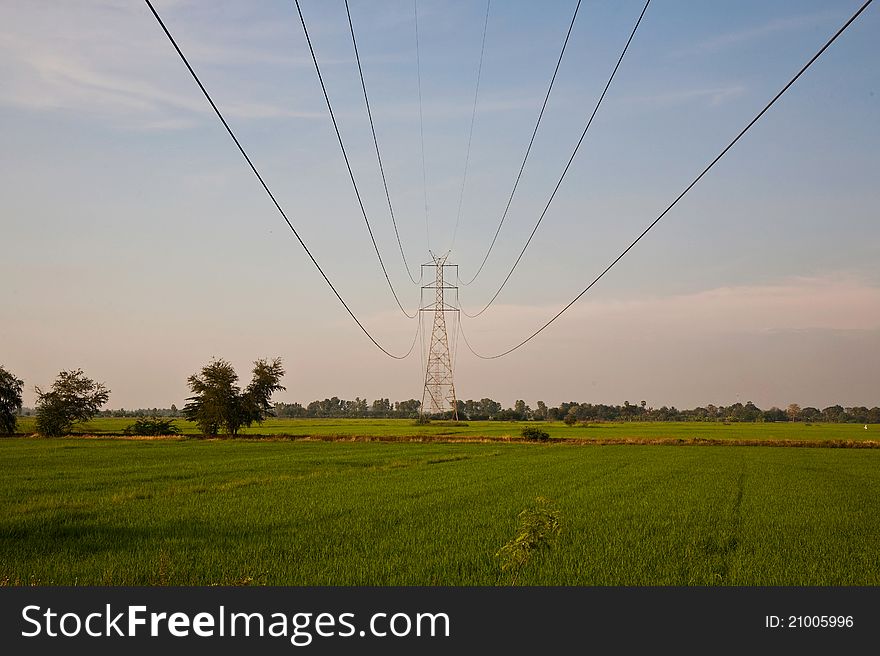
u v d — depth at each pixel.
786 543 21.80
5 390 96.06
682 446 83.69
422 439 89.56
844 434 129.62
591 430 139.38
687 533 23.28
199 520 25.11
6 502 29.75
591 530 23.69
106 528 23.27
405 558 18.56
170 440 88.06
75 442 80.31
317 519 25.47
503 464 54.81
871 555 20.05
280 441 87.06
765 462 58.78
